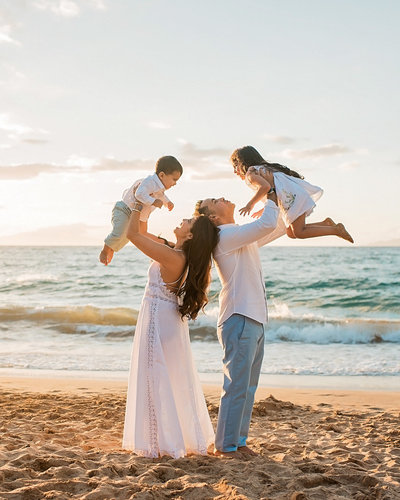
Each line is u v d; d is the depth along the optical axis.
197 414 4.25
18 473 3.63
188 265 4.16
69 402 7.06
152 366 4.11
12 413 6.17
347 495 3.48
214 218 4.37
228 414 4.17
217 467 3.87
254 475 3.73
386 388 8.99
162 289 4.19
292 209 4.45
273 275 36.31
